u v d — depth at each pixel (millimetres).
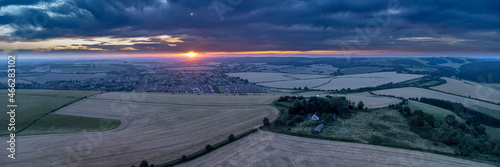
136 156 49406
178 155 49500
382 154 46094
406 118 67000
